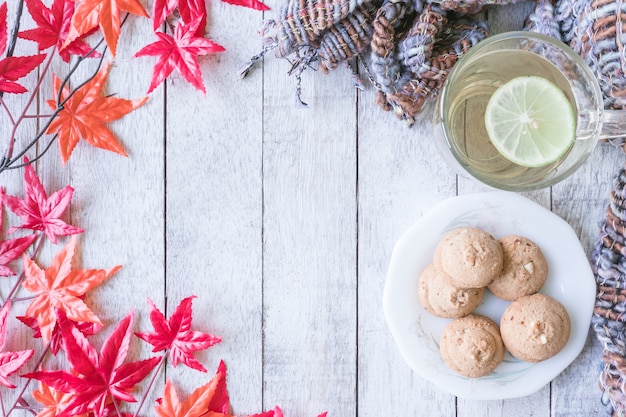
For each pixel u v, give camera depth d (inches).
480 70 30.6
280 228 32.7
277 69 32.6
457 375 31.7
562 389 32.4
